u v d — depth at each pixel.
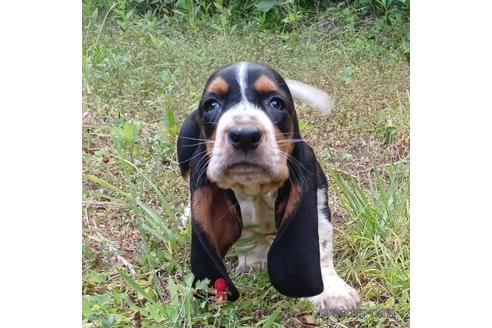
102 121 1.21
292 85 0.96
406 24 1.65
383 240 0.91
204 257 0.74
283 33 1.70
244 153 0.68
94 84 1.32
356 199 0.96
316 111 1.20
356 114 1.22
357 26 1.72
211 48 1.53
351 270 0.86
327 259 0.83
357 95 1.30
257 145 0.68
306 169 0.75
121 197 1.00
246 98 0.71
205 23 1.73
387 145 1.16
